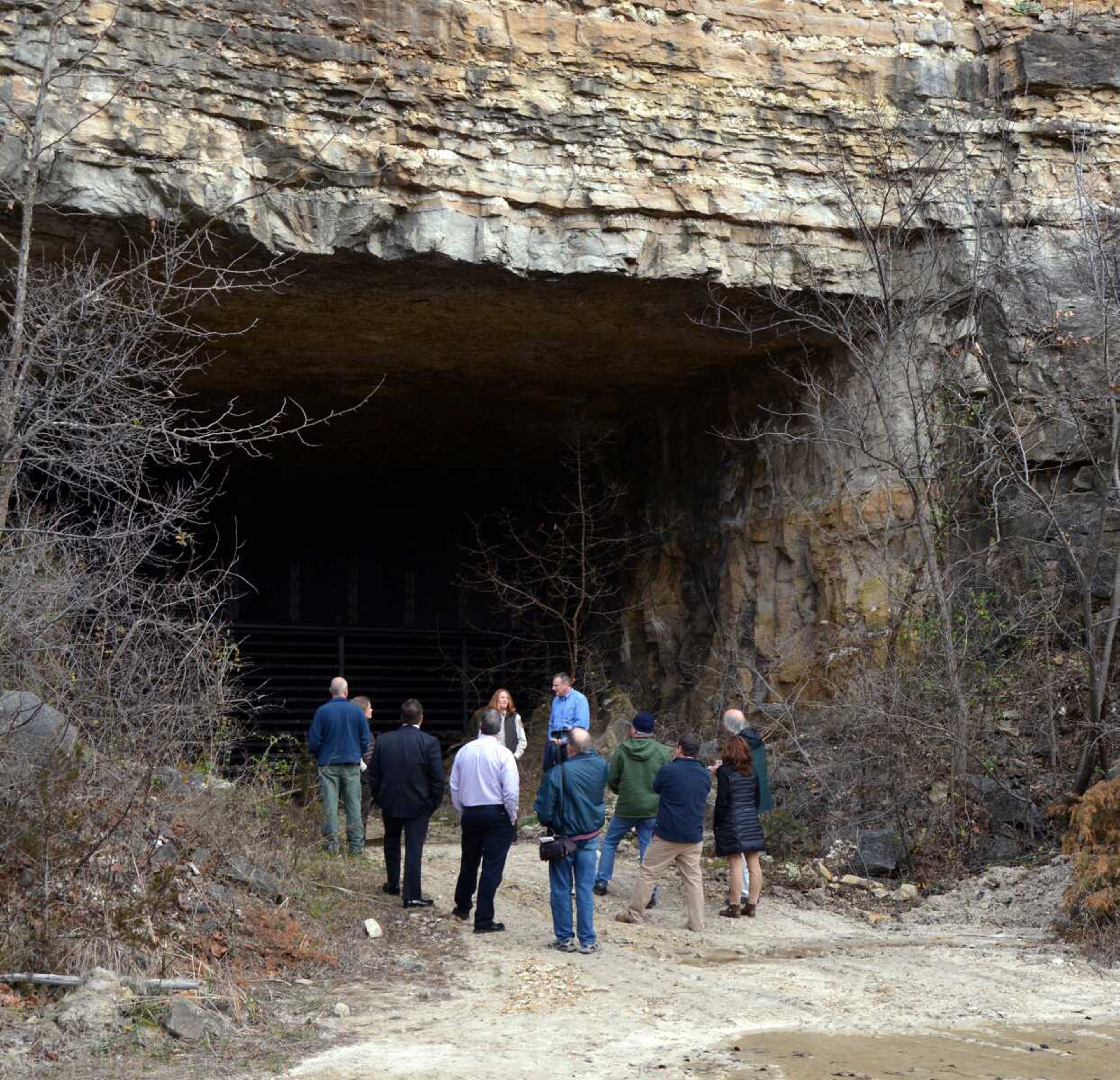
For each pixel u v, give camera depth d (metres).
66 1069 6.10
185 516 11.05
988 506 15.82
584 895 9.28
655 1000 7.79
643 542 21.48
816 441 16.33
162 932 7.70
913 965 9.05
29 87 12.94
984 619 14.91
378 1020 7.25
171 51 13.48
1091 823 10.16
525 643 24.88
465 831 10.06
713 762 16.02
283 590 25.94
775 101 15.80
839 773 13.74
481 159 14.65
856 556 16.31
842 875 12.48
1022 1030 7.10
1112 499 13.30
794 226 15.62
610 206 14.90
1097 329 15.12
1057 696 13.85
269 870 9.68
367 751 12.51
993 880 11.84
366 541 26.62
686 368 18.69
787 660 17.20
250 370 18.16
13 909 7.21
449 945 9.34
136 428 10.26
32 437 9.96
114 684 9.65
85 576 9.52
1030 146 16.39
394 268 14.56
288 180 13.11
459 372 18.62
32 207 10.09
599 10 15.38
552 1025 7.14
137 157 13.24
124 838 8.17
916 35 16.53
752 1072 6.16
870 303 15.95
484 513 26.44
